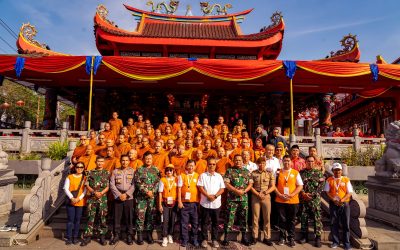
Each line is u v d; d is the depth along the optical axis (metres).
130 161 7.23
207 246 6.02
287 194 6.16
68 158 8.31
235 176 6.20
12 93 27.00
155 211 6.32
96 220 6.58
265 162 6.40
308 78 14.88
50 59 12.34
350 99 24.45
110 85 17.38
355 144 11.94
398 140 8.09
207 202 6.03
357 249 6.07
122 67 12.57
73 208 6.12
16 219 7.43
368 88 17.05
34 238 6.21
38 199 6.54
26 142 12.13
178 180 6.22
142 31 19.95
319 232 6.14
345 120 30.66
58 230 6.50
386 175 8.06
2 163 8.17
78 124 21.41
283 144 8.68
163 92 19.03
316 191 6.29
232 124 20.30
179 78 15.61
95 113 17.61
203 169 7.32
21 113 28.11
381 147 11.70
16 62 12.32
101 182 6.20
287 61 12.43
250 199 6.66
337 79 14.95
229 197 6.21
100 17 17.52
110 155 7.45
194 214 6.12
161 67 12.64
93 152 7.69
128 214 6.11
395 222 7.56
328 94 18.42
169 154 8.10
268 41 18.02
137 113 19.58
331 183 6.34
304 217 6.38
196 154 7.50
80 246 5.92
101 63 12.56
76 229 6.11
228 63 12.53
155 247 5.93
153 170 6.36
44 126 17.25
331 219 6.24
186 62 12.65
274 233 6.54
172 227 6.19
